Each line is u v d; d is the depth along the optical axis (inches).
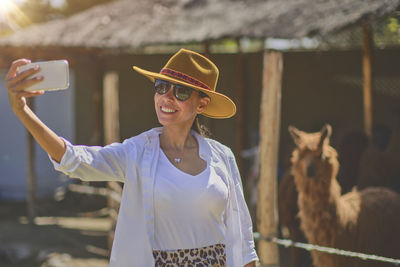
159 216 85.4
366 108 331.3
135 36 329.1
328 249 170.7
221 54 462.9
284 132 455.8
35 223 393.7
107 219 411.8
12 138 478.0
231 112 97.6
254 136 366.0
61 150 78.8
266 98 178.2
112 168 85.2
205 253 87.4
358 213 179.8
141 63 484.1
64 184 485.4
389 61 420.5
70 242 337.4
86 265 287.0
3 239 343.9
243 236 96.2
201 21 318.3
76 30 362.3
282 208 258.8
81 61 415.5
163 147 91.3
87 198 456.4
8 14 526.3
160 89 90.0
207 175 88.8
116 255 86.0
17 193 480.1
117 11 374.3
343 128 428.5
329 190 174.9
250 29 270.2
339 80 440.5
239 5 317.4
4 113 479.2
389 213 183.0
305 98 451.8
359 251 176.4
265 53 178.7
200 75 91.4
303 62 450.9
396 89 420.2
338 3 260.7
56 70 75.2
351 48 435.2
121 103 495.2
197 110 94.3
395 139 262.8
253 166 330.0
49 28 374.3
